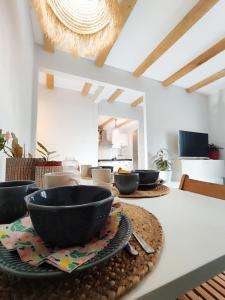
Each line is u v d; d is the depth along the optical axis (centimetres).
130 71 319
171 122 364
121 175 69
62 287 21
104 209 28
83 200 35
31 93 233
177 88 380
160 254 28
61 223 24
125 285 21
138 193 71
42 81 357
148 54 271
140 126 471
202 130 405
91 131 401
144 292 21
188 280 24
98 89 362
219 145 395
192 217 45
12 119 117
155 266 25
